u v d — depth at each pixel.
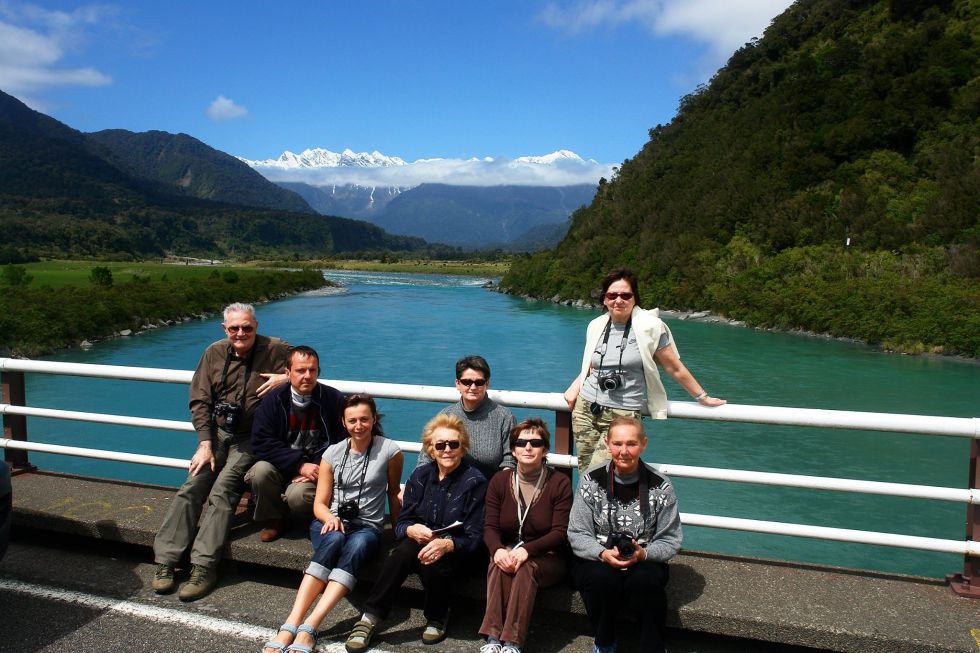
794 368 26.72
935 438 15.23
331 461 3.36
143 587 3.35
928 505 11.30
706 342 35.25
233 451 3.70
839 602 2.95
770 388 22.67
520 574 2.89
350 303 57.09
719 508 11.08
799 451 14.27
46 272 66.56
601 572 2.82
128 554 3.73
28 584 3.36
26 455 4.57
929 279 38.38
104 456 4.25
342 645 2.91
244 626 3.00
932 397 21.42
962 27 65.00
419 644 2.93
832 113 62.41
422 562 2.94
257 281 62.62
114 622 3.02
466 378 3.41
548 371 24.55
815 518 10.69
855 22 81.19
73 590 3.31
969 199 44.53
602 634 2.80
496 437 3.48
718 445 14.63
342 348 29.44
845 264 44.59
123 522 3.63
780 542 9.78
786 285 44.38
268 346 3.83
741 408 3.18
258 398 3.71
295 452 3.48
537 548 2.97
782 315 41.34
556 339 33.59
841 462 13.62
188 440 14.34
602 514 3.02
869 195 51.59
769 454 14.02
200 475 3.59
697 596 2.99
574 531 3.00
